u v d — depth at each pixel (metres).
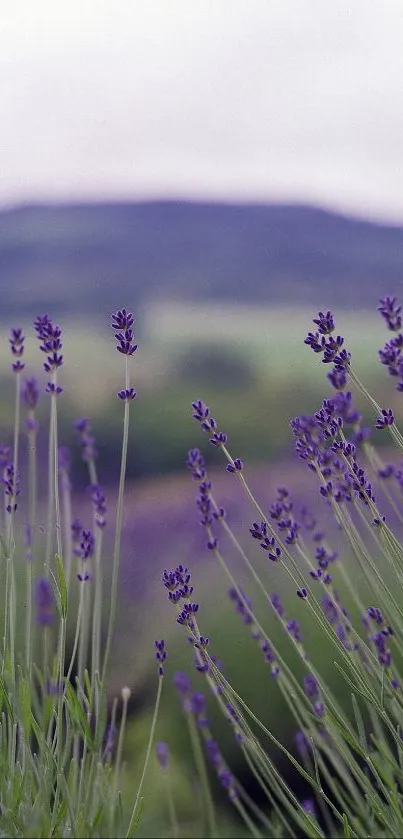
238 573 1.69
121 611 1.74
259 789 1.75
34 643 1.53
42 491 1.59
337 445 1.47
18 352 1.52
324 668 1.74
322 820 1.68
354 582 1.61
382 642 1.48
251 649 1.76
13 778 1.46
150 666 1.76
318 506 1.61
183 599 1.52
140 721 1.76
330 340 1.46
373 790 1.47
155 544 1.77
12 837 1.46
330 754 1.52
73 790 1.47
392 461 1.50
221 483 1.73
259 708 1.76
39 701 1.55
